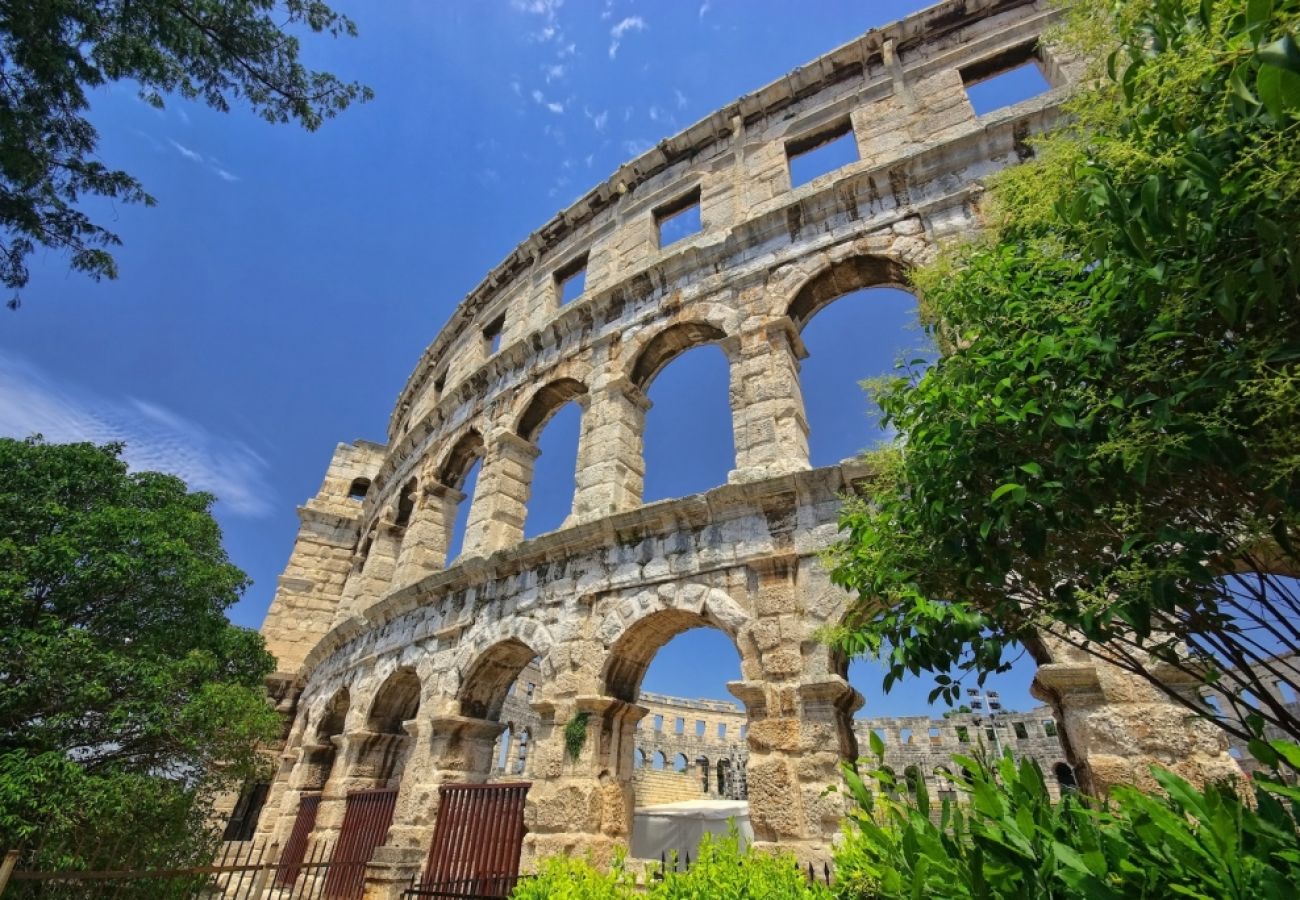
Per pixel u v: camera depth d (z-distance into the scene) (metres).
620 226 22.08
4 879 8.71
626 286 18.89
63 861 11.49
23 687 13.08
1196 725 7.95
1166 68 3.87
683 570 12.74
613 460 16.06
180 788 14.41
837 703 10.51
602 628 13.16
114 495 17.14
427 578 17.45
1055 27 5.39
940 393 5.20
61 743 13.34
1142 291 4.26
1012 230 5.91
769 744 10.31
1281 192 3.44
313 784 20.28
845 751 10.22
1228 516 4.33
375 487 29.84
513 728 40.88
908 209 15.11
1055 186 5.18
